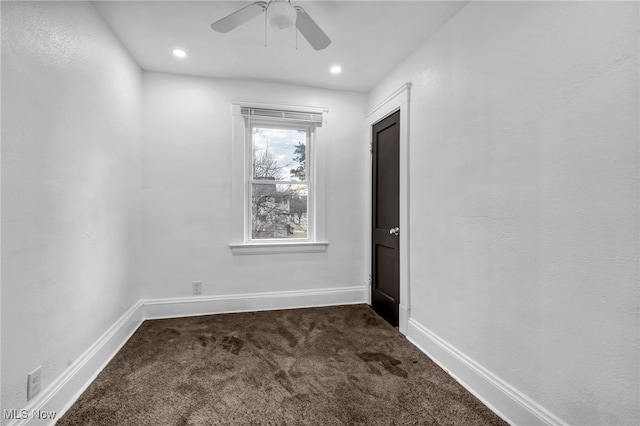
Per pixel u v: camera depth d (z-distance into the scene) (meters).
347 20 2.01
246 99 3.00
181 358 2.05
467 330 1.77
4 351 1.18
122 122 2.33
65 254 1.57
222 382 1.77
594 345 1.13
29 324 1.31
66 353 1.57
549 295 1.30
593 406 1.13
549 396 1.30
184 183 2.87
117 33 2.18
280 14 1.49
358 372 1.89
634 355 1.02
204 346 2.24
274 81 3.02
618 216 1.06
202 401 1.60
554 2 1.27
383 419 1.48
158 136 2.80
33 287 1.34
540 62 1.34
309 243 3.14
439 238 2.04
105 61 2.04
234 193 2.98
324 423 1.44
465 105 1.81
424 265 2.22
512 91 1.48
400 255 2.53
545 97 1.31
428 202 2.17
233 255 2.98
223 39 2.27
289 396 1.64
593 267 1.13
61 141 1.54
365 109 3.31
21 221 1.27
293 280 3.14
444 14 1.92
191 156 2.88
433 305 2.11
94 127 1.89
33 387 1.32
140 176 2.72
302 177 3.27
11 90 1.22
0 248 1.17
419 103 2.30
